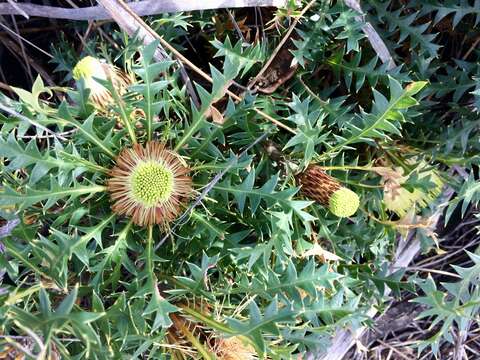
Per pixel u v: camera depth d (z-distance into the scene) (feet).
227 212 0.96
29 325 0.64
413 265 1.34
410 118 1.13
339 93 1.19
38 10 0.96
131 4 0.93
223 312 0.99
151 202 0.87
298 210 0.88
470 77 1.18
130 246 0.91
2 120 0.84
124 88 0.94
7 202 0.78
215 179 0.88
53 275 0.81
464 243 1.37
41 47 1.20
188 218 0.91
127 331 0.83
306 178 0.99
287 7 1.00
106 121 0.90
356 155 1.15
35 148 0.79
